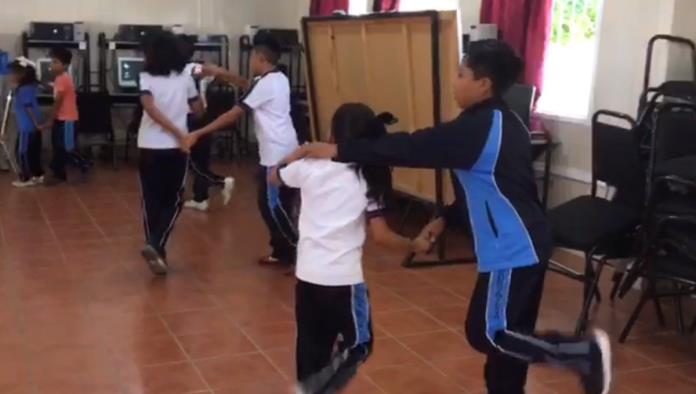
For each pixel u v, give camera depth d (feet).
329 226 8.61
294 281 15.94
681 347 13.19
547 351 8.14
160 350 12.26
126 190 24.68
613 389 11.41
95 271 16.22
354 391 11.03
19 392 10.66
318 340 9.02
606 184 15.81
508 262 8.20
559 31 19.60
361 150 8.13
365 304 8.86
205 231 19.80
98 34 31.04
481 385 11.35
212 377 11.33
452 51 16.67
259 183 16.19
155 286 15.38
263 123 15.71
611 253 13.56
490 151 8.05
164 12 31.91
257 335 13.00
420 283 16.16
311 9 30.22
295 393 8.97
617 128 14.11
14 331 12.82
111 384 11.00
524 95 18.10
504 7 20.15
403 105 18.71
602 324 14.15
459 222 8.86
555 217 13.75
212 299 14.73
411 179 19.42
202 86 25.91
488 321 8.29
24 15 30.14
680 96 14.46
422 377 11.58
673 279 12.66
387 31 18.49
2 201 22.54
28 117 24.80
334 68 20.92
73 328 13.04
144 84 15.26
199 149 21.36
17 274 15.83
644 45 16.80
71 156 26.86
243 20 32.99
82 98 28.02
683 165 12.60
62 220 20.49
